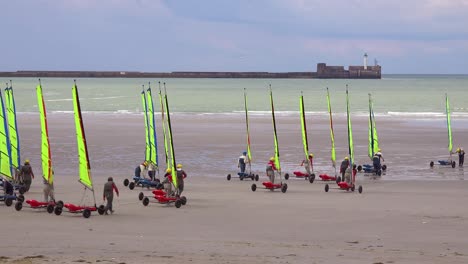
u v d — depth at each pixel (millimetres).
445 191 51031
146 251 29656
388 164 68500
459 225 37062
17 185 47156
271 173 51344
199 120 124750
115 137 92812
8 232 34344
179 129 105938
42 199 46000
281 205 43969
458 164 68688
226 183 55562
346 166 54281
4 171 44938
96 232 34656
